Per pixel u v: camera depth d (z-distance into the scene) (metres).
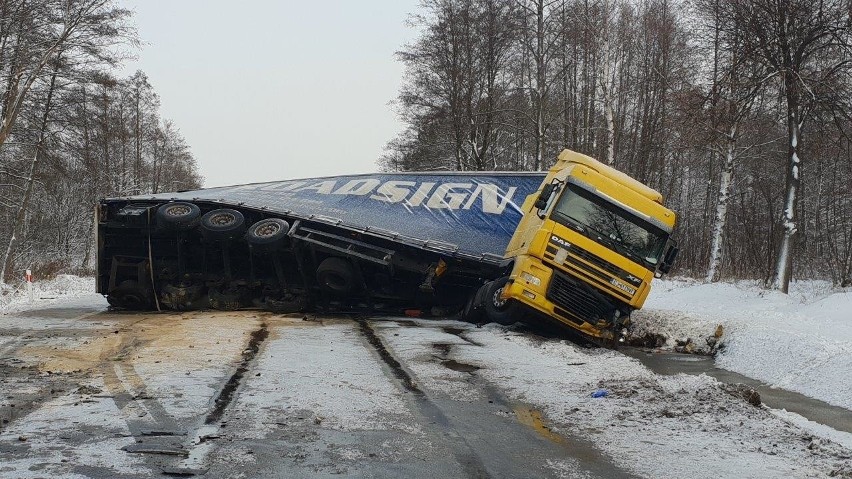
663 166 41.59
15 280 30.25
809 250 40.25
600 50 31.11
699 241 50.56
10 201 36.06
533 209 14.69
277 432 6.34
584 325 13.09
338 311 17.67
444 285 17.34
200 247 17.58
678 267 42.97
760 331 13.06
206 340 11.63
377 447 6.03
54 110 31.70
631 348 14.28
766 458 5.95
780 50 20.88
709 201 44.19
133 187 53.91
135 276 17.38
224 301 17.39
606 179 13.45
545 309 13.02
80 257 52.06
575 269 13.01
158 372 8.80
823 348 11.06
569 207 13.24
